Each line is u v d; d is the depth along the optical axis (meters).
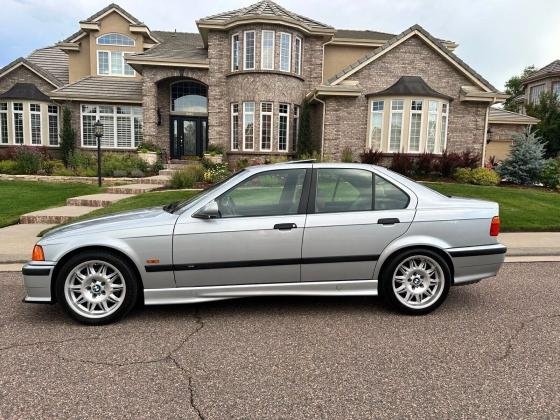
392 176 4.98
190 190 13.77
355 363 3.67
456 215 4.84
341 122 19.59
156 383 3.31
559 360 3.76
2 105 23.84
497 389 3.27
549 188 16.55
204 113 23.48
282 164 4.94
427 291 4.87
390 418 2.90
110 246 4.42
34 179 17.66
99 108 23.12
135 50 25.34
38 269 4.38
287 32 20.78
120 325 4.49
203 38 22.34
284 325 4.52
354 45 24.45
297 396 3.15
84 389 3.22
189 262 4.52
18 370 3.50
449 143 20.25
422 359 3.75
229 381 3.36
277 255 4.62
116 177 18.11
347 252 4.70
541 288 5.88
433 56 19.88
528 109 32.56
